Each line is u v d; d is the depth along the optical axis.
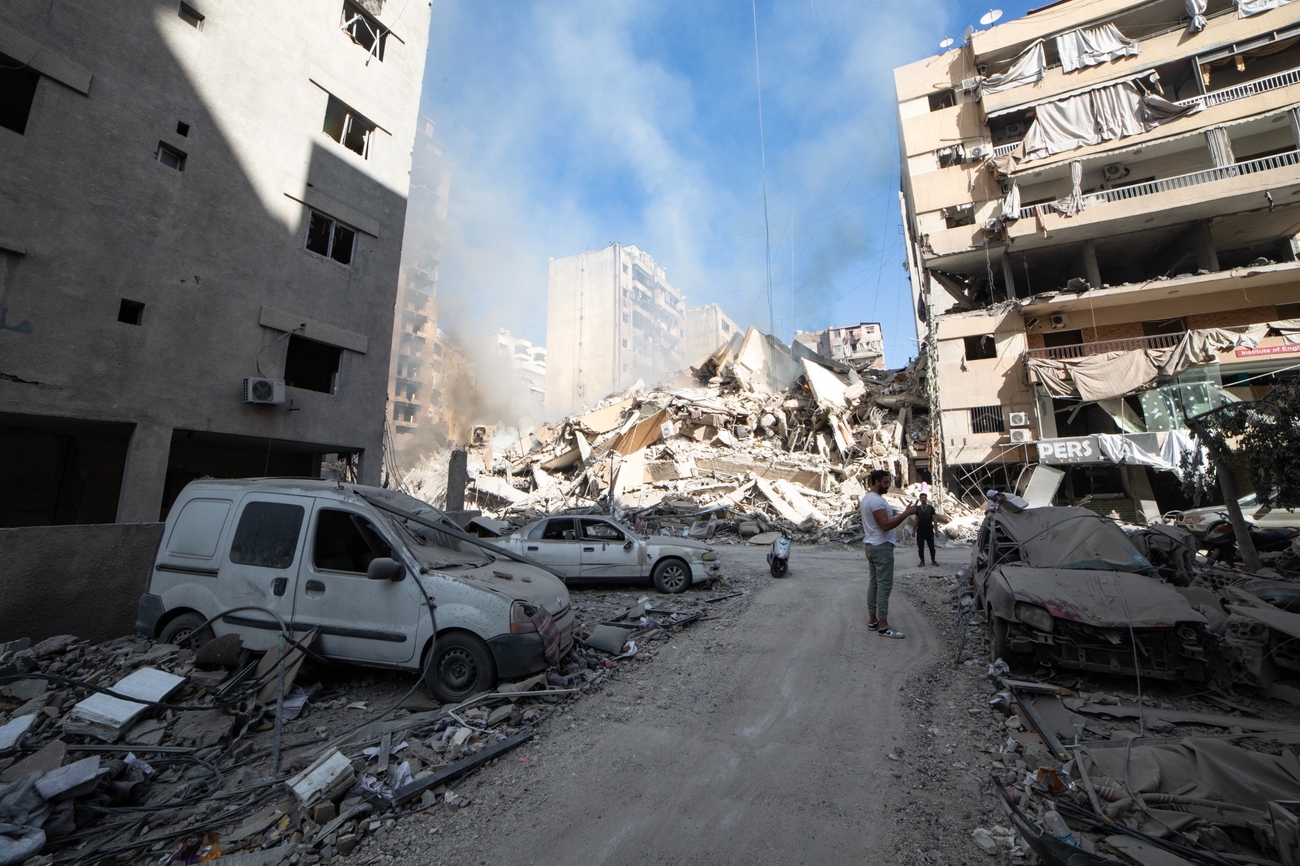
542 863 2.68
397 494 5.88
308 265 13.02
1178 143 21.41
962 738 3.85
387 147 15.27
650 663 5.66
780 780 3.38
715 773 3.48
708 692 4.82
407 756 3.64
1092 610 4.48
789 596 8.89
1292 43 20.59
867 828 2.88
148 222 10.39
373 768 3.47
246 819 3.07
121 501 9.76
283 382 12.23
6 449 10.70
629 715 4.37
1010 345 22.84
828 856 2.67
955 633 6.39
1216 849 2.48
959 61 26.30
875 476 6.75
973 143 25.42
